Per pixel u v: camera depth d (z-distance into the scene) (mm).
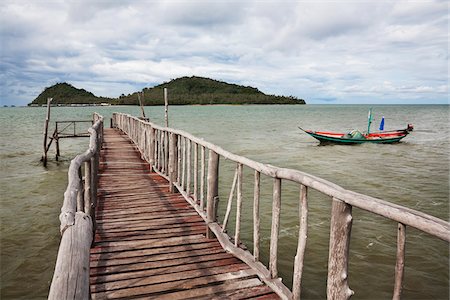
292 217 7863
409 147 21906
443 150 20516
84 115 79188
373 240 6598
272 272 3355
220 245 4422
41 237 7145
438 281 5242
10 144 23672
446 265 5688
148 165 10250
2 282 5379
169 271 3668
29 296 5020
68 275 1222
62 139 27719
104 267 3746
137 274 3582
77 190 2418
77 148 22234
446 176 12617
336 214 2338
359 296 4859
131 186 7578
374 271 5500
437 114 85688
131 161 10930
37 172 14359
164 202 6363
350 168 14391
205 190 9781
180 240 4574
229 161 15609
